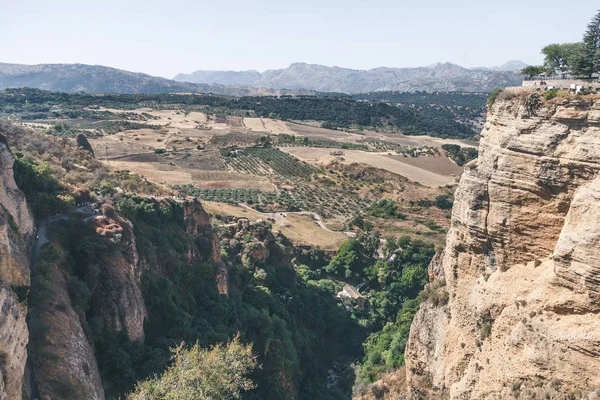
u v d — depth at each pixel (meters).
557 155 29.84
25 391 28.30
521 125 31.95
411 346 45.59
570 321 28.41
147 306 49.22
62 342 34.06
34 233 42.53
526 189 31.72
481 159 35.69
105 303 42.00
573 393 27.38
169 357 43.78
